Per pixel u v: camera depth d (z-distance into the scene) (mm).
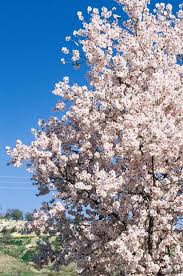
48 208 16297
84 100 16484
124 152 14211
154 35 17297
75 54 17062
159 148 13367
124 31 17531
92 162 16062
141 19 17219
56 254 17016
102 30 17266
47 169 15844
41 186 17141
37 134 17250
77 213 16203
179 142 13758
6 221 81250
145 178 14016
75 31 17172
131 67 16312
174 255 13750
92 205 15875
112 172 13695
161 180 14297
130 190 14586
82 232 15414
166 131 13648
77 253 15234
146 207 14414
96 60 16859
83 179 14766
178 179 14484
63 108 17438
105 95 15852
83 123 16266
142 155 14008
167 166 14633
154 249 14352
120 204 14578
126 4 17188
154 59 15914
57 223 15992
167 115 14688
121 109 15383
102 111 16047
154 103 14984
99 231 14680
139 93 15336
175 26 18344
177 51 17578
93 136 16359
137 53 16406
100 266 15578
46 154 15727
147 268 13641
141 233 13508
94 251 15289
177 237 14742
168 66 16656
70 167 16297
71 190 15320
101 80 16531
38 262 17125
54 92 16828
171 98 15031
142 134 13516
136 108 14930
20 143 16031
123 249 12836
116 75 16109
